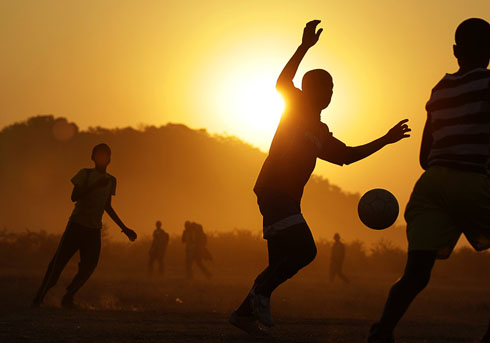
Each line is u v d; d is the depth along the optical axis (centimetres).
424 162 738
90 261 1536
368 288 4166
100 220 1547
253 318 914
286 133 858
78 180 1520
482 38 711
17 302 1708
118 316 1264
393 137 897
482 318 2103
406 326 1389
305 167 855
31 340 859
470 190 666
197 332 983
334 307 2372
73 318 1184
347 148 888
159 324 1129
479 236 684
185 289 3002
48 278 1515
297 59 866
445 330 1304
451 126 690
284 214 832
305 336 968
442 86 711
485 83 680
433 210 688
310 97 876
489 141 678
